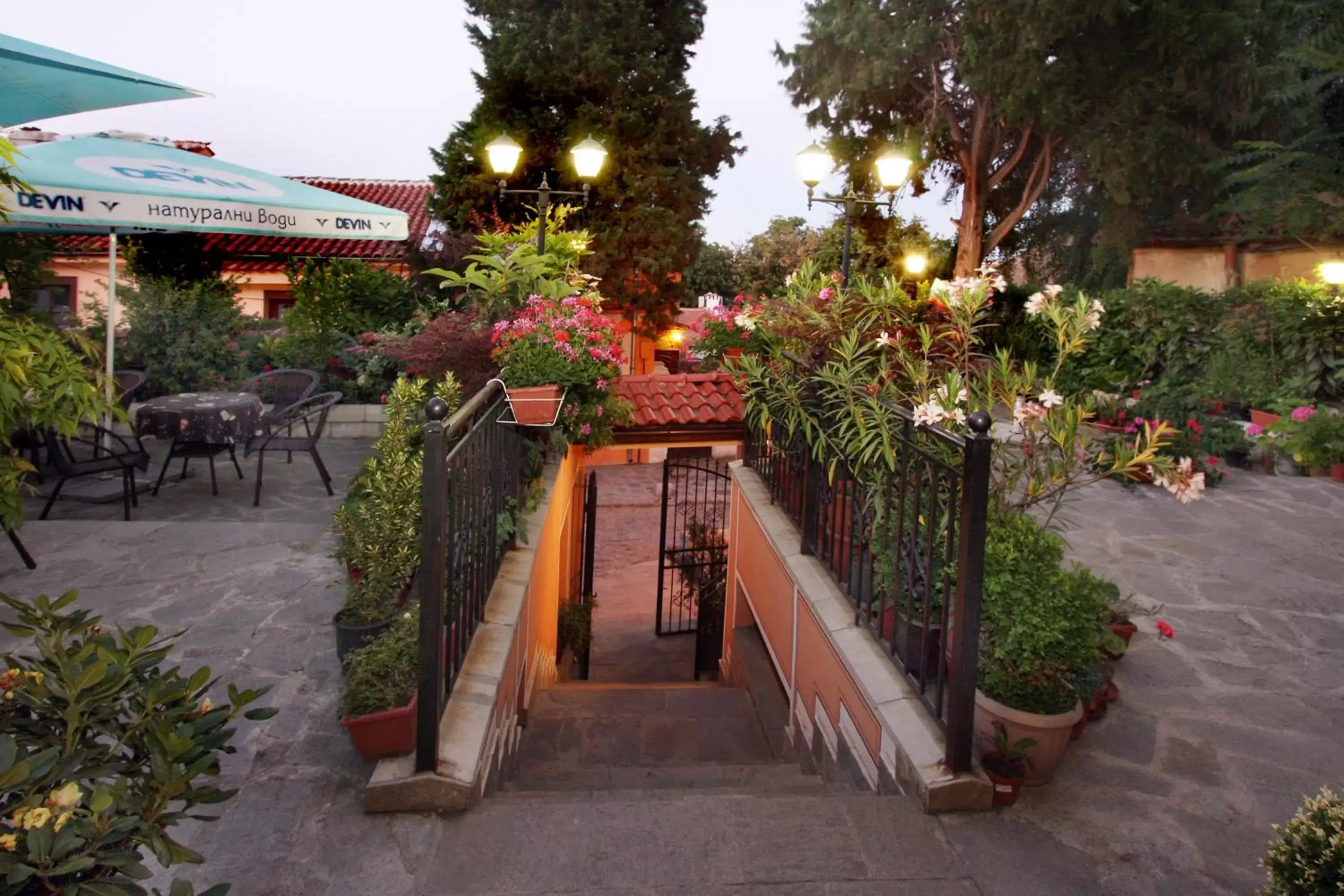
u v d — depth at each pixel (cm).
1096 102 1681
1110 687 390
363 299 1125
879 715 345
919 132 1888
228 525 580
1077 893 265
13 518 357
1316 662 452
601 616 1163
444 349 652
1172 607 525
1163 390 1038
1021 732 315
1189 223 1794
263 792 299
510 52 1689
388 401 549
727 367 683
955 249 2180
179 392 955
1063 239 2097
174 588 471
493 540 439
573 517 905
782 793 402
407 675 311
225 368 995
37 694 175
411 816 290
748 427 752
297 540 553
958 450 360
